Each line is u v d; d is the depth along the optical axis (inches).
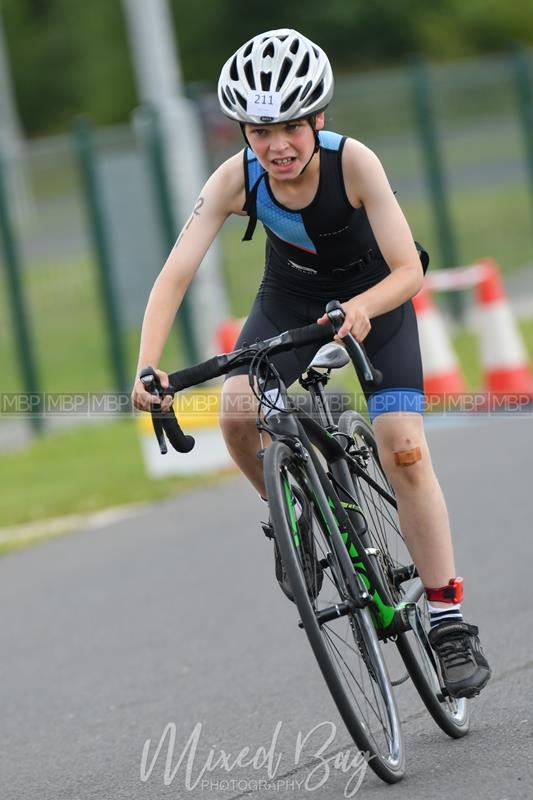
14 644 821.2
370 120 2003.0
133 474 1291.8
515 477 1068.5
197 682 690.8
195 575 918.4
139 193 1673.2
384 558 564.4
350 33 4832.7
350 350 480.1
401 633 537.6
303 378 552.4
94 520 1146.0
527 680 618.8
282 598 834.8
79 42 5118.1
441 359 1406.3
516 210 2158.0
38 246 1711.4
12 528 1166.3
